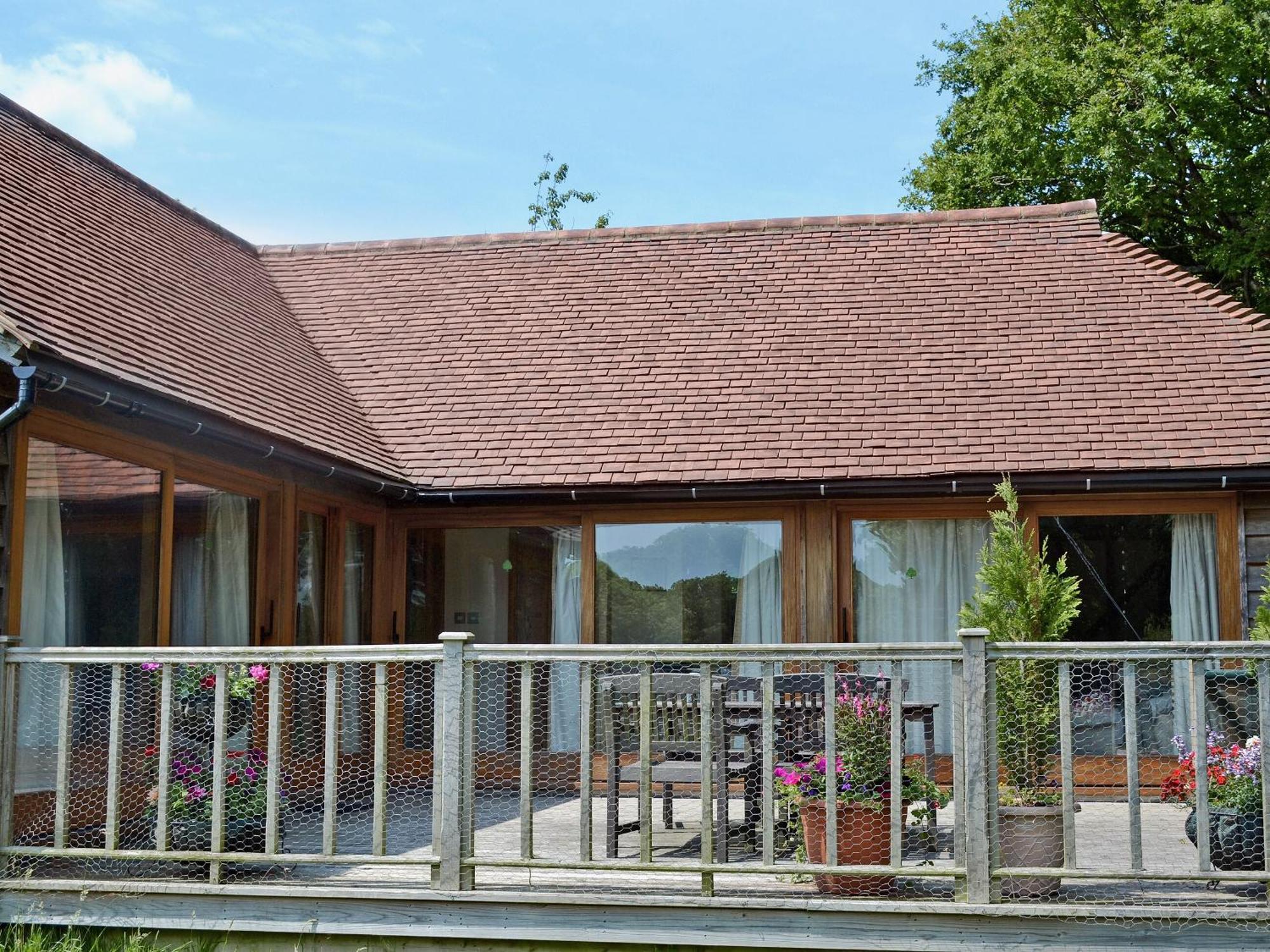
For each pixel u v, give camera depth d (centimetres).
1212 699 745
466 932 592
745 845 731
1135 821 559
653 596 1013
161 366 763
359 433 1023
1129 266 1178
